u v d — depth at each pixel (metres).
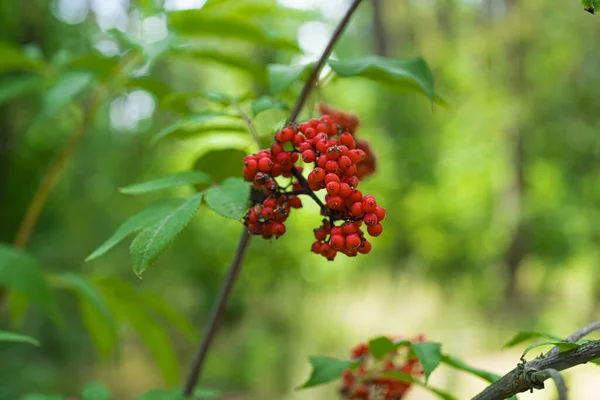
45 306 2.29
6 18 4.72
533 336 1.35
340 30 1.73
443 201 12.16
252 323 10.32
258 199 1.52
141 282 9.62
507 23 10.65
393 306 11.09
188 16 2.15
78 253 6.94
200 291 10.52
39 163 5.86
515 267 11.23
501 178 11.70
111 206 7.63
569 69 10.41
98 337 2.75
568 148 10.59
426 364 1.49
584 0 1.29
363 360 1.66
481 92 11.09
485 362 8.05
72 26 5.26
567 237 10.93
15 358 6.54
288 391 7.75
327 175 1.32
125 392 6.97
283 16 2.62
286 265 10.99
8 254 2.31
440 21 12.13
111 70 2.51
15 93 2.57
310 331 10.06
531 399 5.12
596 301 10.14
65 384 6.65
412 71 1.67
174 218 1.33
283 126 1.54
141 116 6.80
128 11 4.84
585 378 6.41
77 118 5.16
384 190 12.19
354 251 1.31
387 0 12.17
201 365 1.86
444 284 11.78
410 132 12.36
